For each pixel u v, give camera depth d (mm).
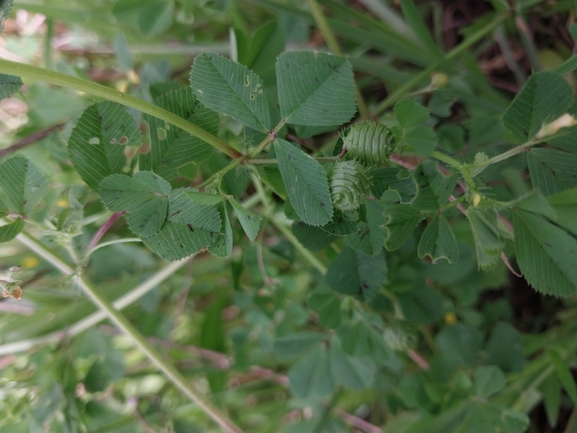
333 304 163
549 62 213
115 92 105
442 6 236
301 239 139
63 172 176
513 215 106
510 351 169
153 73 174
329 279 143
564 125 104
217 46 221
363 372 177
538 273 107
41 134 168
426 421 170
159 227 109
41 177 116
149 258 199
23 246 208
